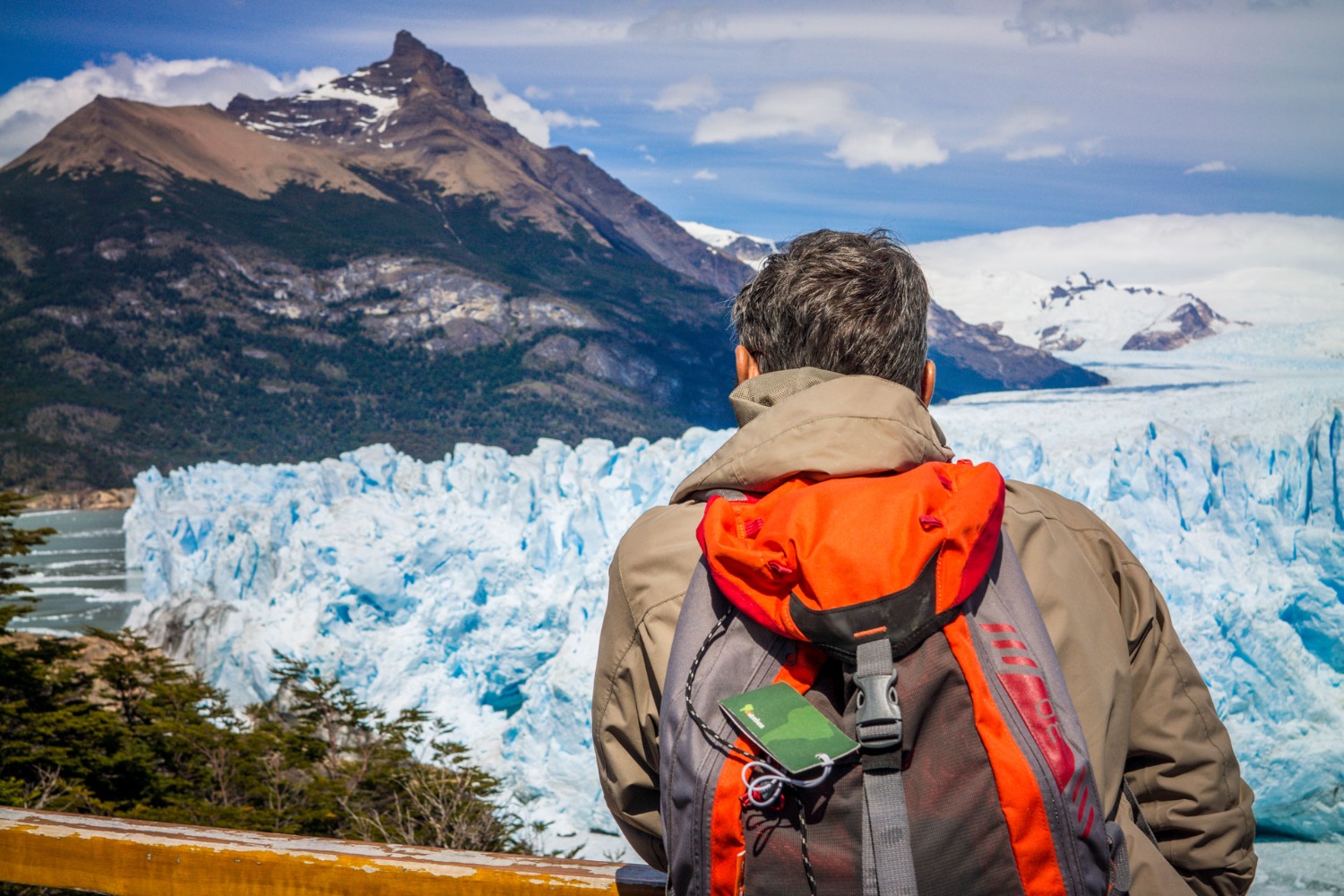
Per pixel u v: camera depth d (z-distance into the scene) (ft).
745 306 4.05
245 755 59.72
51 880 4.46
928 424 3.53
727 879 2.95
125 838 4.39
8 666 62.69
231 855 4.21
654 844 3.94
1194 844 3.75
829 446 3.33
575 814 72.49
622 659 3.73
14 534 66.03
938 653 2.95
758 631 3.24
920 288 3.92
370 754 57.26
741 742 3.01
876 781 2.85
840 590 2.95
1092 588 3.49
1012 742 2.82
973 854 2.78
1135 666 3.67
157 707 66.44
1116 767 3.32
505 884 3.93
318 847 4.24
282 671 75.36
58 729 56.44
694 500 3.84
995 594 3.19
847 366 3.78
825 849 2.85
